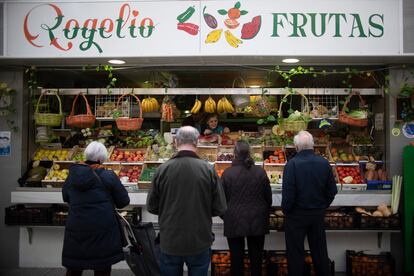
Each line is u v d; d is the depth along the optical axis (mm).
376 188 4613
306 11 4391
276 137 5336
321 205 3660
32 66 4969
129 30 4473
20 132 4930
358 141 5148
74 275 3287
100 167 3271
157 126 6367
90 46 4500
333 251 4672
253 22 4410
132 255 3316
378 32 4375
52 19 4531
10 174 4918
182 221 2861
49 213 4574
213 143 5383
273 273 4242
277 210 4664
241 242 3791
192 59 4625
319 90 4895
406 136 4707
